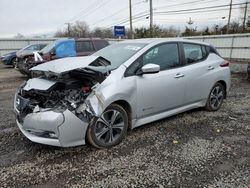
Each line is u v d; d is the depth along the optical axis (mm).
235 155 3381
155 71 3668
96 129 3363
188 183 2729
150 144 3666
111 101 3352
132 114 3732
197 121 4680
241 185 2701
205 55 5027
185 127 4367
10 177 2814
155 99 3977
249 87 8250
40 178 2801
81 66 3279
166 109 4270
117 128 3602
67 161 3154
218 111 5348
